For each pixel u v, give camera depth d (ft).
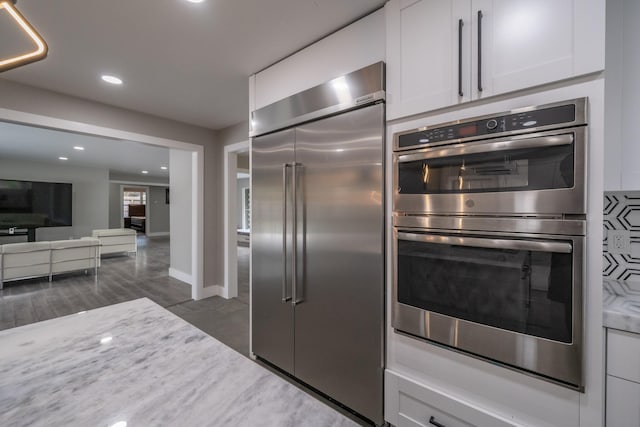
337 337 5.62
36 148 18.76
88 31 5.76
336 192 5.55
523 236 3.63
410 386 4.67
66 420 2.03
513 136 3.64
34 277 15.74
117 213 36.65
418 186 4.50
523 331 3.67
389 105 4.83
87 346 3.11
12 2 2.49
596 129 3.20
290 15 5.30
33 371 2.62
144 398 2.28
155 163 25.21
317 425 2.03
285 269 6.38
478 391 4.07
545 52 3.44
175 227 16.57
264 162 7.04
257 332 7.32
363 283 5.20
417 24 4.48
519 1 3.60
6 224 22.74
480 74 3.86
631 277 4.72
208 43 6.20
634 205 4.70
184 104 9.83
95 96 9.07
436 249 4.36
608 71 3.99
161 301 12.51
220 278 13.28
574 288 3.33
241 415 2.11
